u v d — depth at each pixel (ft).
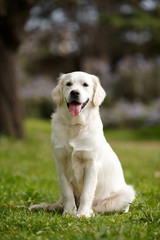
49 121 78.64
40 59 100.12
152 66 76.64
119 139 58.44
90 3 64.23
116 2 64.80
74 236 9.79
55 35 77.25
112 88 76.84
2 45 43.27
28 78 91.76
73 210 12.87
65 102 13.91
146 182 22.13
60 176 13.48
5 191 17.13
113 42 87.35
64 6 58.90
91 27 82.99
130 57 83.61
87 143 13.07
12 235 10.19
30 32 60.54
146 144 52.80
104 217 12.12
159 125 67.67
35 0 40.50
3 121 43.29
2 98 43.37
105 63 86.12
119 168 14.48
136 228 10.37
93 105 14.32
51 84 90.58
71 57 98.73
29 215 12.29
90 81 14.53
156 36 79.56
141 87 75.97
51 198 16.39
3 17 41.37
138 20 65.77
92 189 13.05
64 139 13.16
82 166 13.33
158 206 14.05
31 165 28.17
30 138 46.83
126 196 13.92
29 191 16.55
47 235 10.07
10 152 33.81
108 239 9.46
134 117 71.41
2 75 43.34
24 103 82.12
